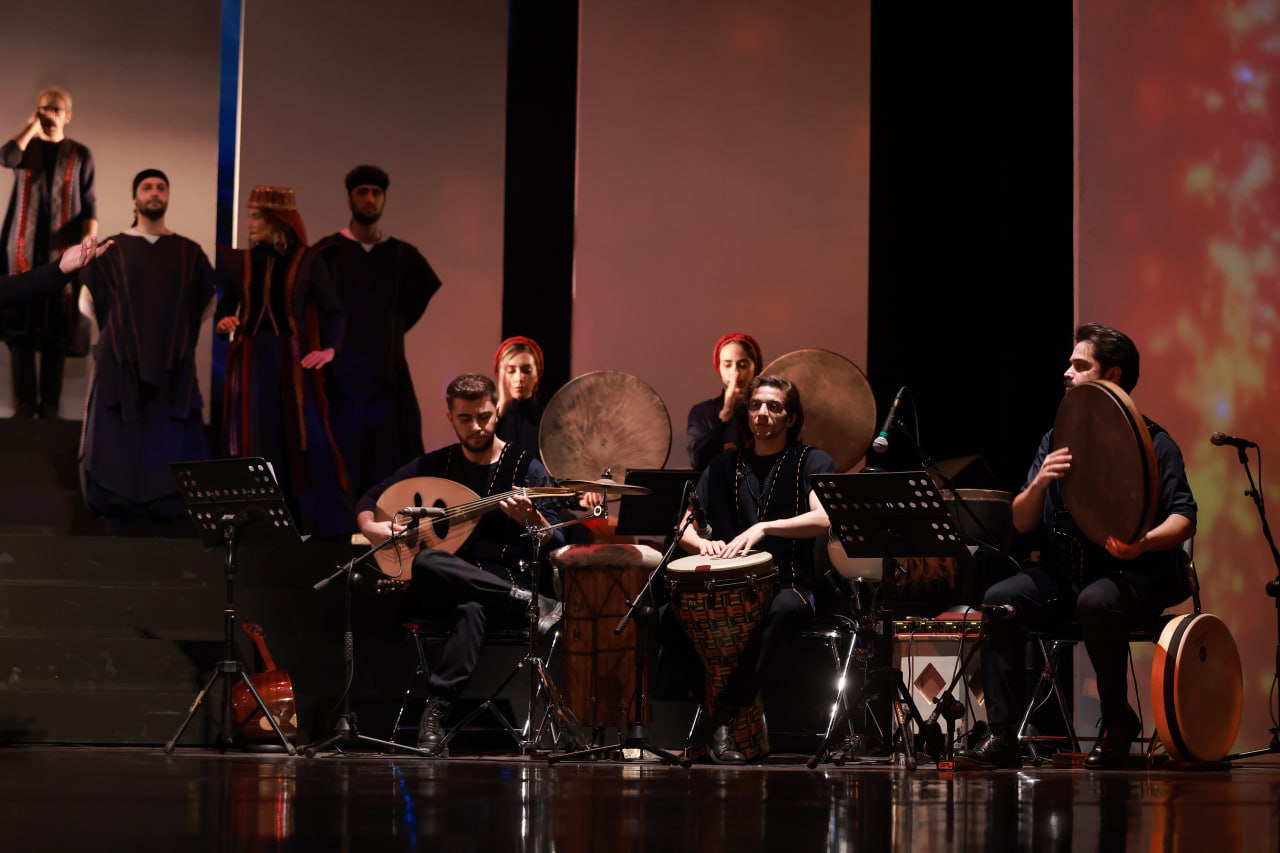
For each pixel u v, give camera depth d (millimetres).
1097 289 6992
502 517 6484
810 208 8328
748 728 5855
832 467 5941
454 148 8469
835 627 6023
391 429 8336
